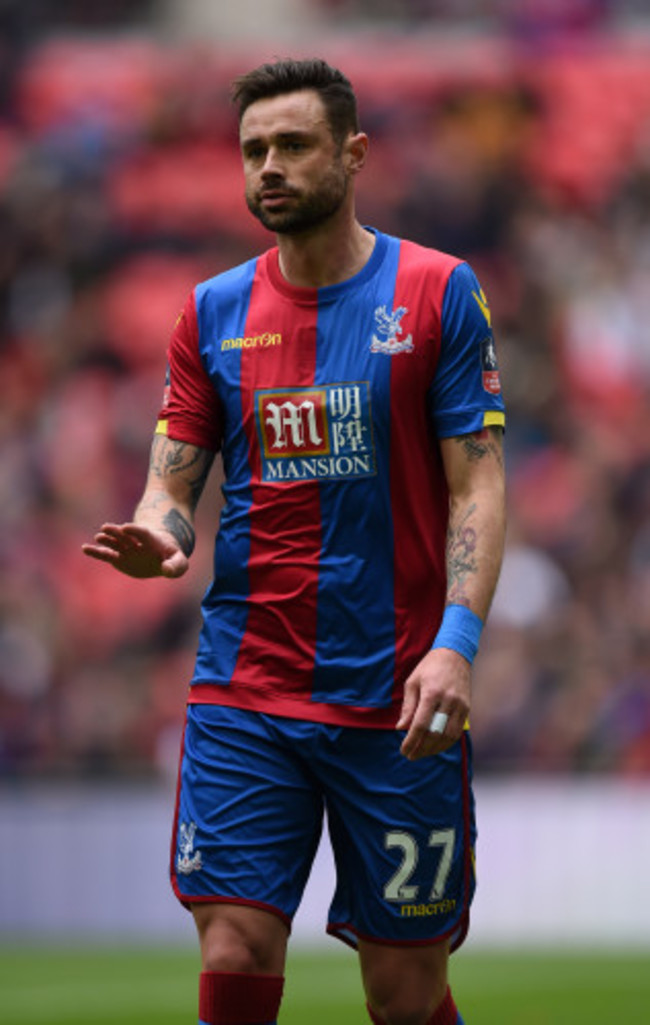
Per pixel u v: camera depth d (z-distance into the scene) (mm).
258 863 13133
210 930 13102
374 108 67938
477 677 49156
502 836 42188
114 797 42500
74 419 59125
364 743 13383
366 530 13422
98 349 61875
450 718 12719
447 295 13531
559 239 63938
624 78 69438
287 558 13492
